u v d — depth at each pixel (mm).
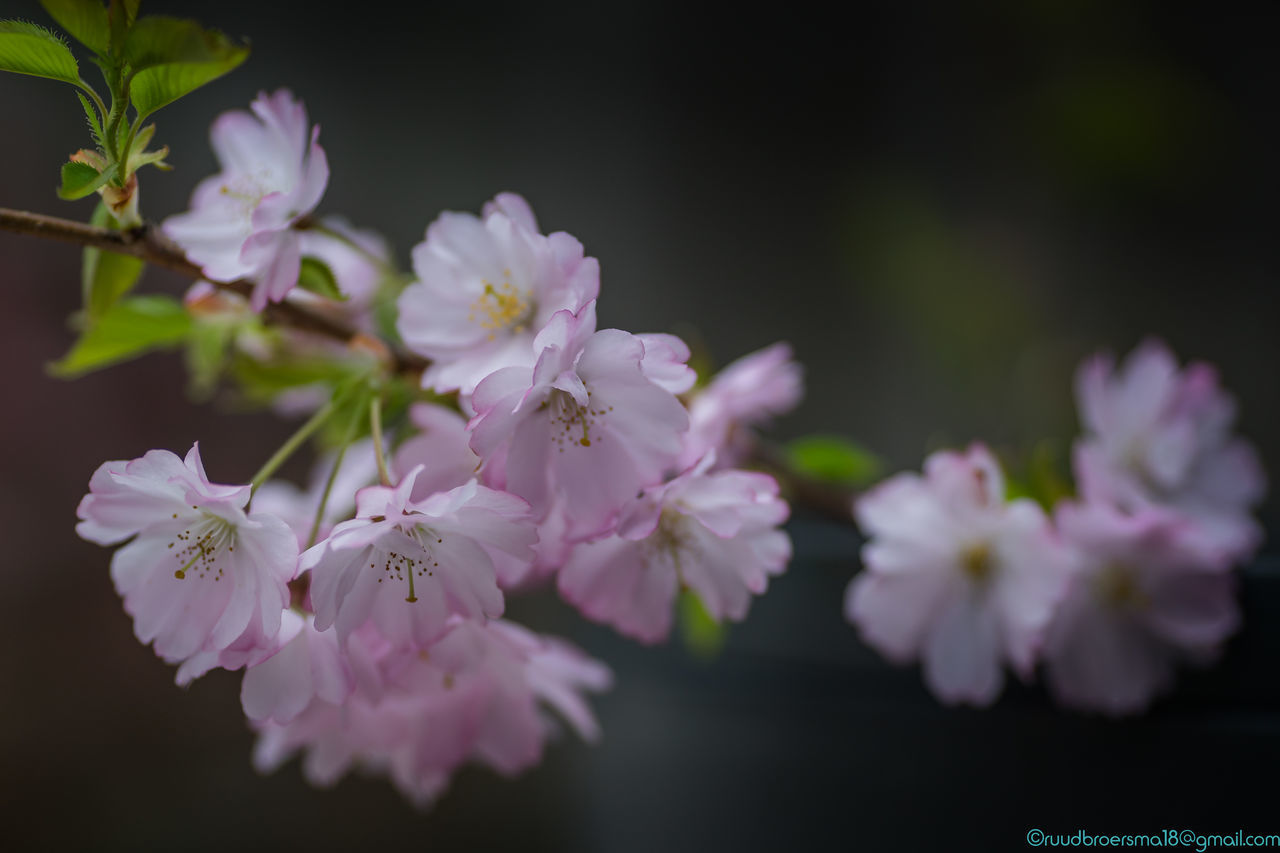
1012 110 1234
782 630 625
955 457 585
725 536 534
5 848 873
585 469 534
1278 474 1118
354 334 565
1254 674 604
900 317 1199
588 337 521
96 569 980
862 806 623
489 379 520
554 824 928
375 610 529
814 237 1223
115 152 531
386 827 929
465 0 1152
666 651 637
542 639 573
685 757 637
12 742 910
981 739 617
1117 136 1207
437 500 516
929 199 1231
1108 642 604
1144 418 632
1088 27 1227
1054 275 1214
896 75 1243
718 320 1195
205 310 583
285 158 564
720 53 1226
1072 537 597
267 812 931
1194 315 1207
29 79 978
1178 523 588
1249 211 1218
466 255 544
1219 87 1216
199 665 524
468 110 1147
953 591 597
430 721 560
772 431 1159
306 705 527
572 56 1189
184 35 523
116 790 922
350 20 1107
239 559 526
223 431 1031
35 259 974
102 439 996
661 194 1201
